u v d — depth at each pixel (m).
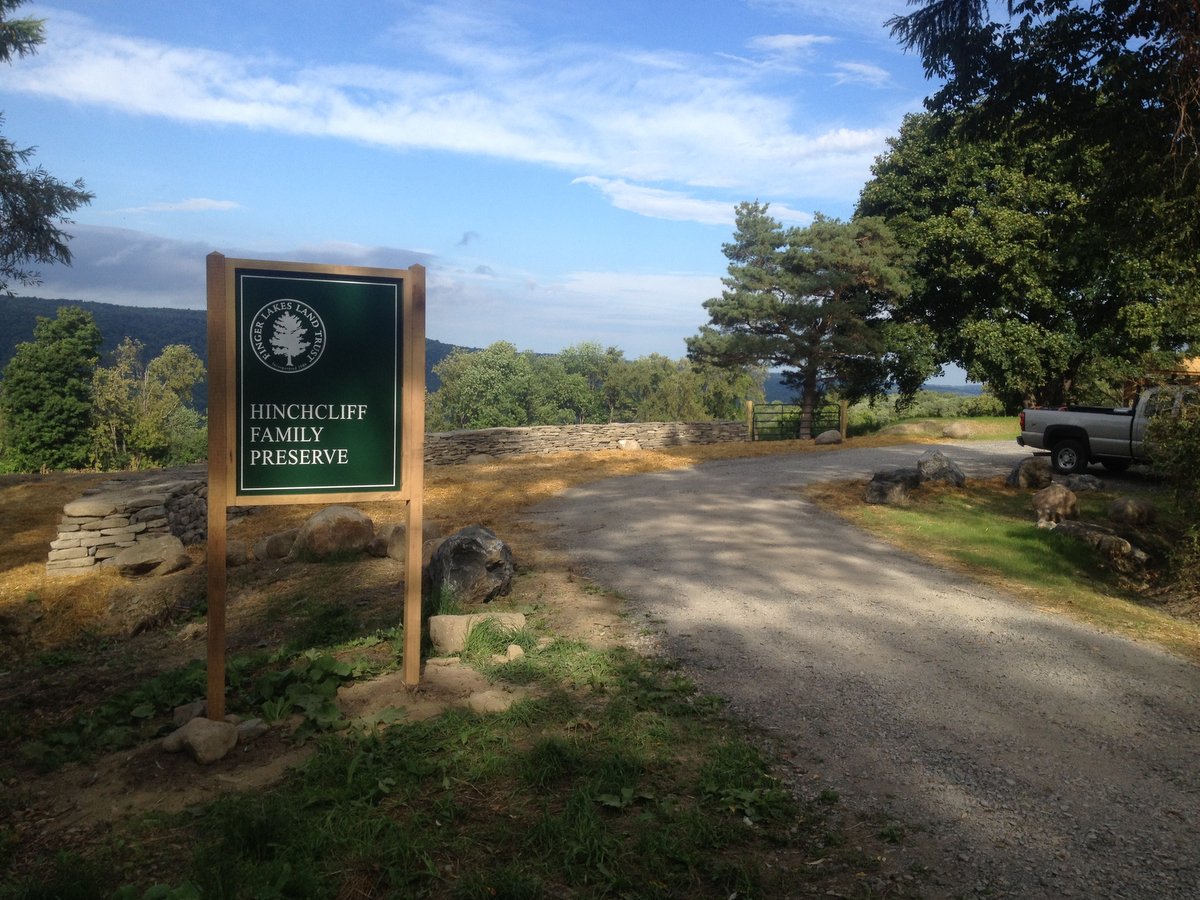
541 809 4.28
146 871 3.78
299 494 5.69
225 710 5.72
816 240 31.06
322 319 5.73
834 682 6.42
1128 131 11.27
